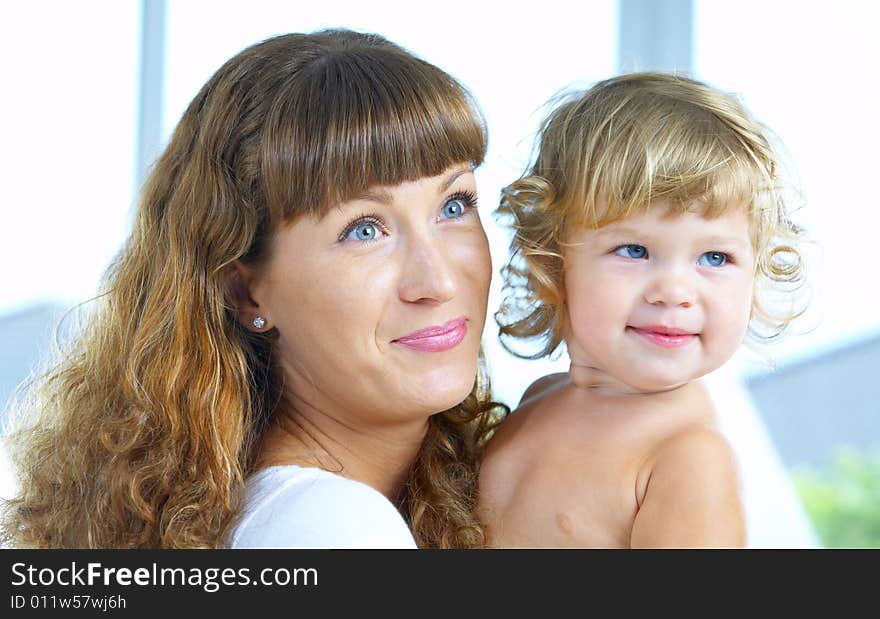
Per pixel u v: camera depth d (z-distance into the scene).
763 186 1.04
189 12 3.60
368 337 0.97
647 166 1.01
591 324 1.05
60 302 3.57
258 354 1.07
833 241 3.89
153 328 1.03
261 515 0.92
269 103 0.98
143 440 1.01
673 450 0.99
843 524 3.92
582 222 1.04
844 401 3.99
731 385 2.44
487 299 1.04
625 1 3.69
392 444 1.07
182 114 1.09
